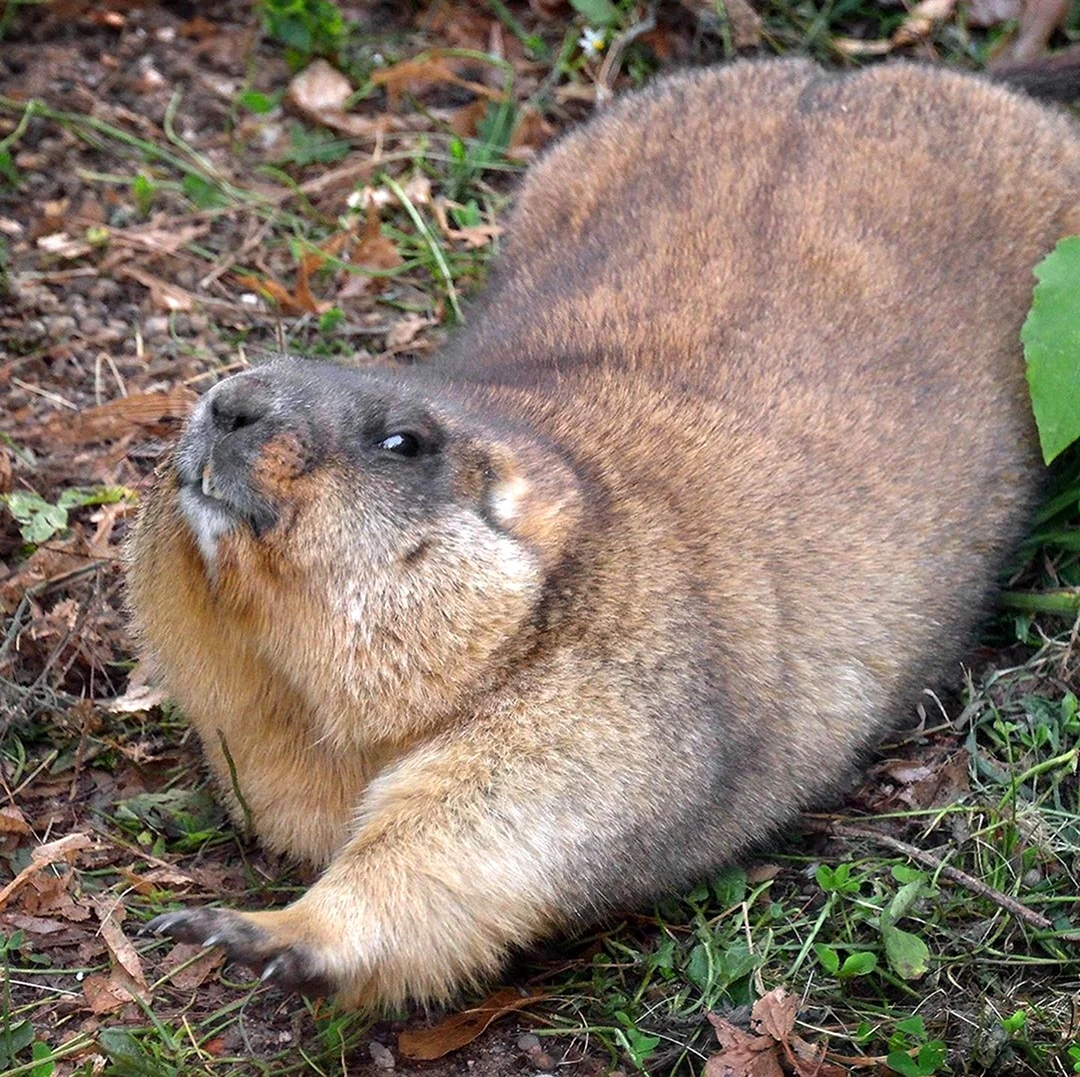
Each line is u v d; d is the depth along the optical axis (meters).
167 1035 8.30
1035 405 10.20
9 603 10.77
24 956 8.91
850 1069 8.32
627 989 8.91
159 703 10.31
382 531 8.33
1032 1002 8.64
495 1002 8.77
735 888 9.29
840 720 9.73
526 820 8.47
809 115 11.45
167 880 9.37
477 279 13.60
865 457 10.02
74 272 13.25
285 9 14.84
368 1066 8.46
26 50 15.01
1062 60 13.84
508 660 8.55
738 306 10.35
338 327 13.04
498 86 15.23
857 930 9.14
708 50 15.36
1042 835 9.37
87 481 11.70
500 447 8.77
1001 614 11.01
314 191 14.23
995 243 11.03
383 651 8.40
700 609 9.07
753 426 9.85
